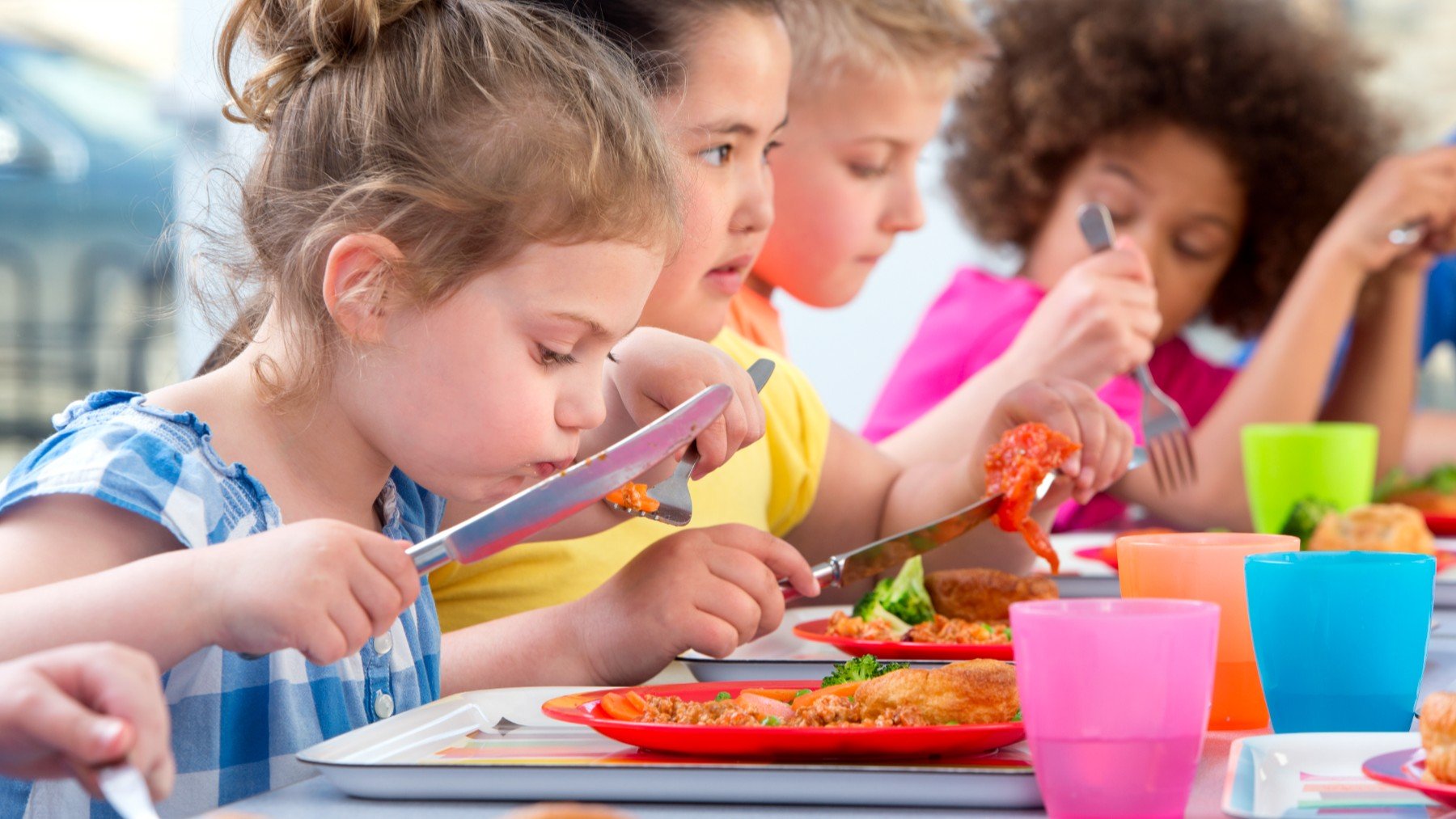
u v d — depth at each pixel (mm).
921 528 1506
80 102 5734
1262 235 3965
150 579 910
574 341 1150
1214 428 3562
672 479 1368
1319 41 3971
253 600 896
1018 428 1593
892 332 4059
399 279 1111
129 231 5633
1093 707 774
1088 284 2629
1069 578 1854
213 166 1322
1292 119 3893
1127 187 3922
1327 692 1017
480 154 1139
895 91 2705
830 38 2645
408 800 877
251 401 1239
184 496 1076
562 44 1303
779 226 2762
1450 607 1772
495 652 1387
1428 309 4262
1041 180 4020
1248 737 904
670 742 924
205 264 1312
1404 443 4008
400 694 1324
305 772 1197
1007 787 831
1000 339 3512
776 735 896
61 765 743
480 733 1046
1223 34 3879
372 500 1320
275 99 1256
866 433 3586
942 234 4129
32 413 5734
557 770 856
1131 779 771
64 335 5680
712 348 1507
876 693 983
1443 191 3695
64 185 5711
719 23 1785
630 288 1171
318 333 1172
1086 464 1846
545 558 1793
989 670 980
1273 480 2430
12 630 891
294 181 1225
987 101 4031
